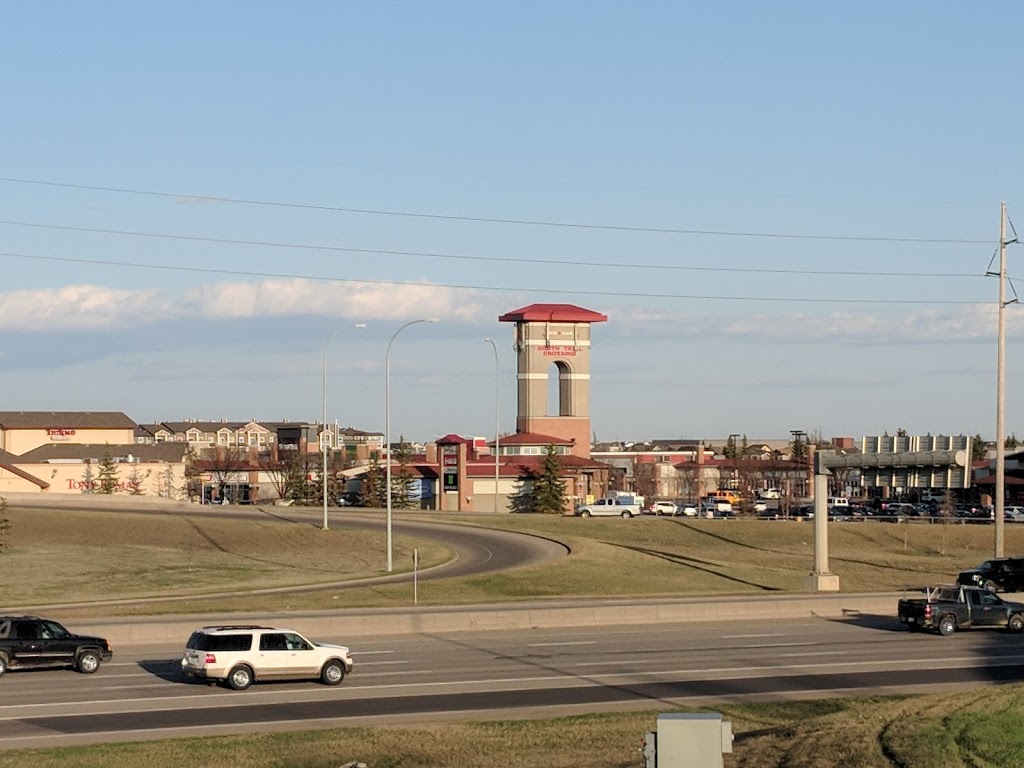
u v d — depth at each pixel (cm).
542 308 15375
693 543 10675
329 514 11350
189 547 9388
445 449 14100
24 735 3156
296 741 3064
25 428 17775
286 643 3931
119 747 2961
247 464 17850
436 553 8769
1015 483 15362
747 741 2900
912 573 9025
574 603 6150
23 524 10012
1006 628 5494
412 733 3169
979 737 2628
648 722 3322
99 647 4188
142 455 16962
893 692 3866
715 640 5166
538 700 3719
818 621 5950
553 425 15325
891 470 6806
